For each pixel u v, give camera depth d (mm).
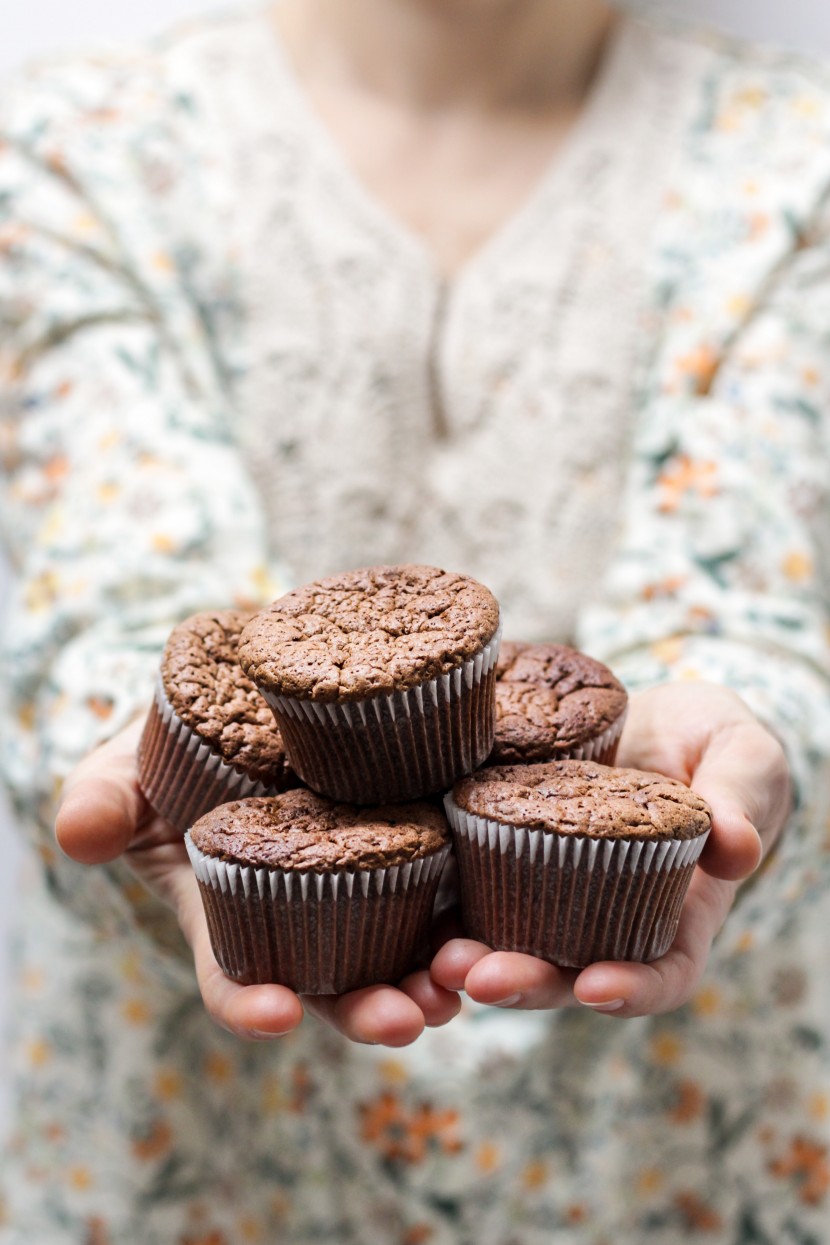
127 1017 628
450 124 697
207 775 502
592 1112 631
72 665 587
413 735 479
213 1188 644
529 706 515
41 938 641
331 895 460
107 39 840
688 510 647
